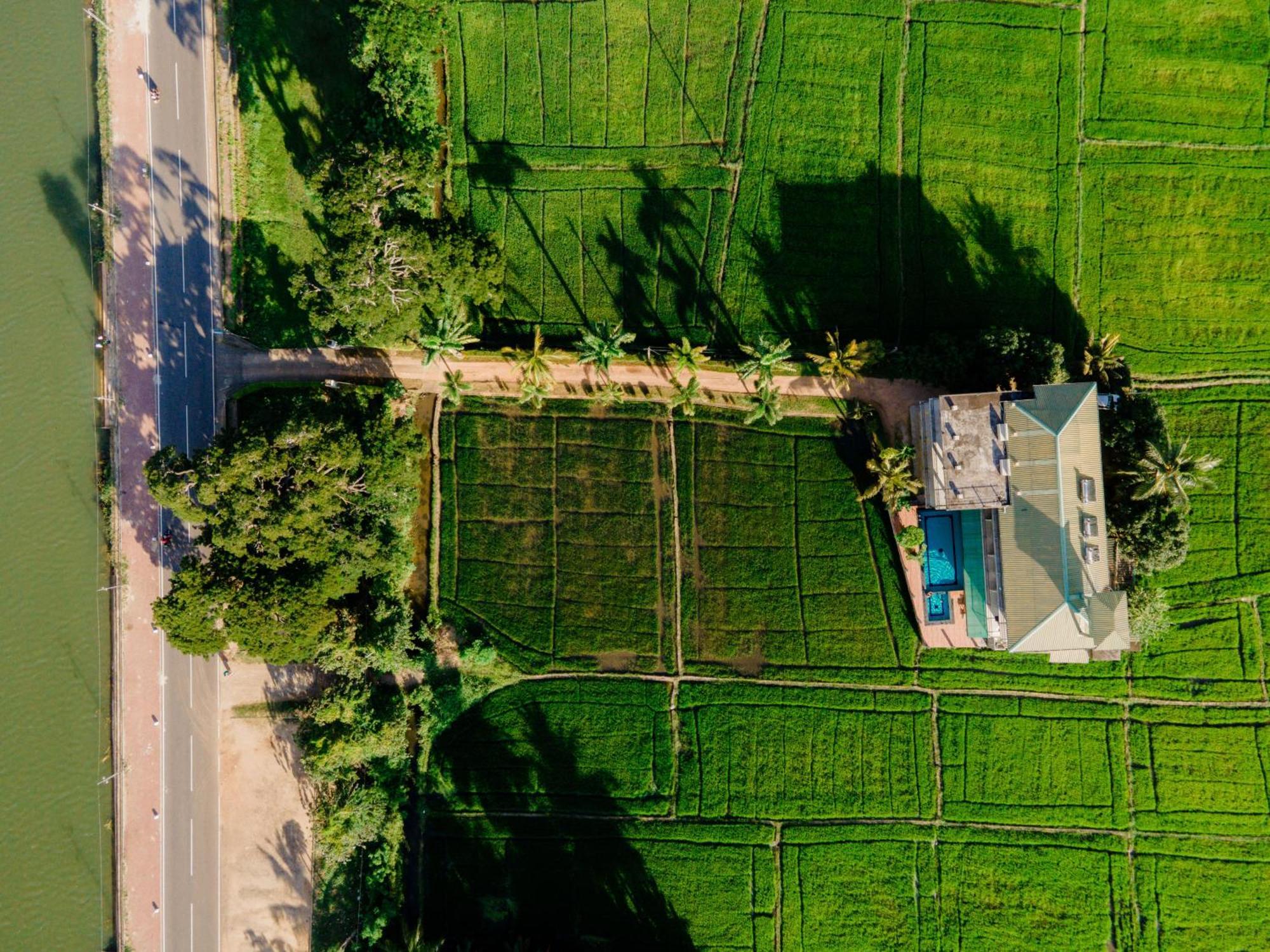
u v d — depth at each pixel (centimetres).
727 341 5728
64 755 5541
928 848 5588
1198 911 5547
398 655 5194
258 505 4550
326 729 5081
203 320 5666
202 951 5475
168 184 5684
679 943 5538
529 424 5706
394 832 5300
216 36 5697
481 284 5225
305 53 5694
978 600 5425
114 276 5666
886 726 5619
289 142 5697
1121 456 5159
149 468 4612
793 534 5697
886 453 5262
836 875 5562
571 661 5659
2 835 5475
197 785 5541
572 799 5591
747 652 5672
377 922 5197
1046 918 5547
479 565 5675
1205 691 5644
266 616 4584
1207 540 5697
